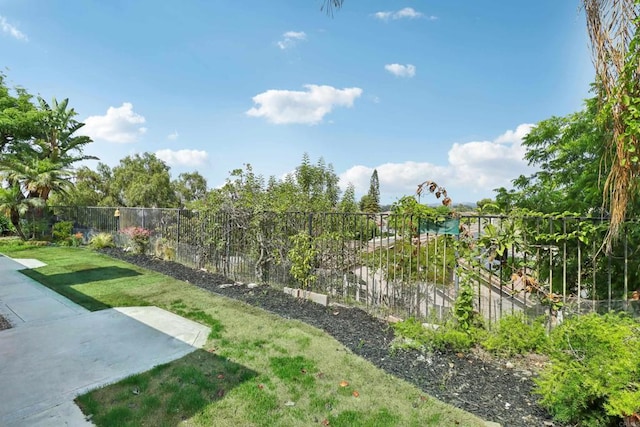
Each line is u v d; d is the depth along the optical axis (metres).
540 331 3.47
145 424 2.46
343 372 3.21
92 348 3.79
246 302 5.68
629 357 2.29
